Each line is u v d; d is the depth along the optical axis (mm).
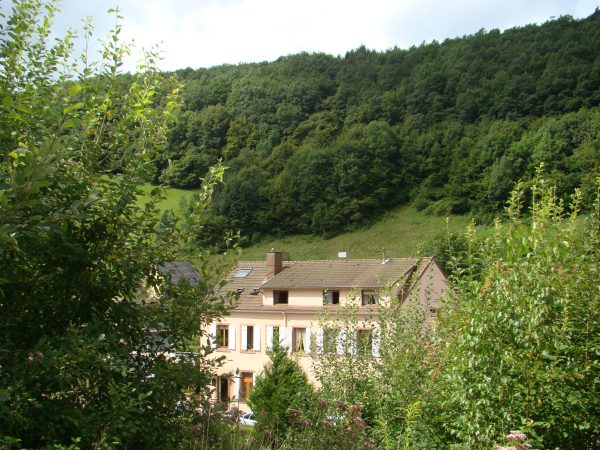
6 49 4105
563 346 4742
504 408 4961
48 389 3578
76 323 4145
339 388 8164
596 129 49188
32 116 3891
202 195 4414
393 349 7730
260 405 13992
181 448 4105
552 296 4938
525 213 6344
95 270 4145
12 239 3127
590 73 61344
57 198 3914
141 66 4484
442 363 6203
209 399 4441
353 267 29578
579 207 5977
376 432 6281
